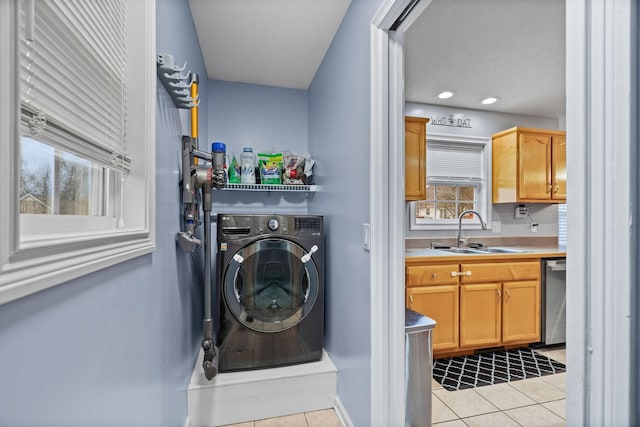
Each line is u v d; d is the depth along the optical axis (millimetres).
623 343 464
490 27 1885
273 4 1653
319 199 2301
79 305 575
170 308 1254
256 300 1880
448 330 2475
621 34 465
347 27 1694
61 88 587
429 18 1788
